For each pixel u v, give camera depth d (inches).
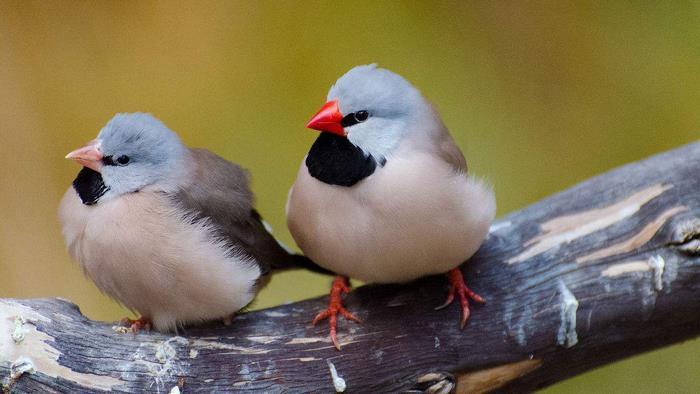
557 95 421.4
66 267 415.5
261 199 410.0
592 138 418.0
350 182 267.7
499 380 291.3
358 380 279.0
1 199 418.6
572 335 289.3
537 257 299.3
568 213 310.0
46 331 259.8
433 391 283.7
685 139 415.5
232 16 424.8
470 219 271.1
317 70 418.3
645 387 389.4
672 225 295.3
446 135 284.7
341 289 291.1
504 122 415.8
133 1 426.3
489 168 410.0
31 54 427.5
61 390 257.3
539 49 423.2
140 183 279.4
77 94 424.2
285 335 282.8
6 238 415.5
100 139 279.9
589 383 391.5
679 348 390.6
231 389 271.3
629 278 292.0
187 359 272.2
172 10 426.0
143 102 421.7
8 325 255.1
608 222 304.0
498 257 301.1
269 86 418.9
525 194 407.8
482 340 286.4
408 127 272.7
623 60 422.9
